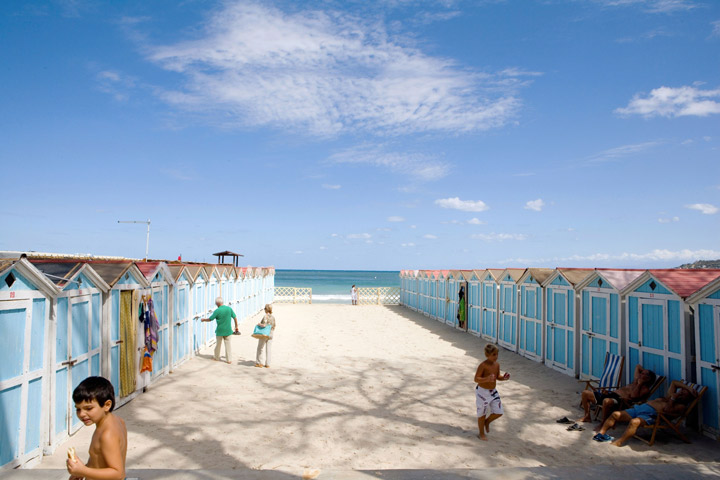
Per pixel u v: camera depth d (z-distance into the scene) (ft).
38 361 20.88
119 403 29.17
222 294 59.72
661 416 23.75
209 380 36.70
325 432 25.27
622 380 32.14
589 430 25.84
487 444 23.66
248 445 23.18
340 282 338.95
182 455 21.72
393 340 58.80
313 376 38.65
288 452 22.36
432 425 26.63
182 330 42.75
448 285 75.61
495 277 56.39
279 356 47.24
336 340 58.23
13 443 19.08
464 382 37.14
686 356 26.32
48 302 21.45
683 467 19.45
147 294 33.73
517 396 33.09
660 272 29.40
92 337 26.04
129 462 20.79
